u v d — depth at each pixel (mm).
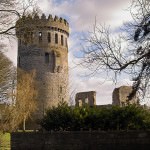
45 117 24375
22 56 84812
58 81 85688
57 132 21938
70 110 23859
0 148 32062
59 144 21781
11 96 49781
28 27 22469
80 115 23078
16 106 56188
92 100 69438
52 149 21953
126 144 20000
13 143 23078
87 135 21062
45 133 22281
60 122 23531
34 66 84000
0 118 45406
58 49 87188
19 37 22531
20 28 22250
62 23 89000
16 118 49688
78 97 71312
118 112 22531
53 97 84000
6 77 42688
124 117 22234
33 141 22547
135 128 21969
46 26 86125
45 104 82875
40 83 83688
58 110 24156
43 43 85250
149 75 16828
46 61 85500
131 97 17719
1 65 36562
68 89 86188
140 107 22875
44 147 22188
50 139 22094
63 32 89500
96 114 22844
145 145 19562
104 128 22406
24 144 22797
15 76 51156
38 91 83188
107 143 20469
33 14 22594
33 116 79500
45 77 84375
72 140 21438
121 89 54594
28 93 67000
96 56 21766
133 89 17422
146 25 16812
